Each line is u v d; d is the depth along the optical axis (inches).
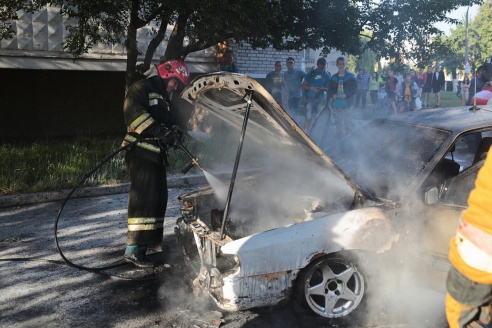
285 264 150.4
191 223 176.4
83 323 161.2
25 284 189.3
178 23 376.8
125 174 328.8
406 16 410.3
